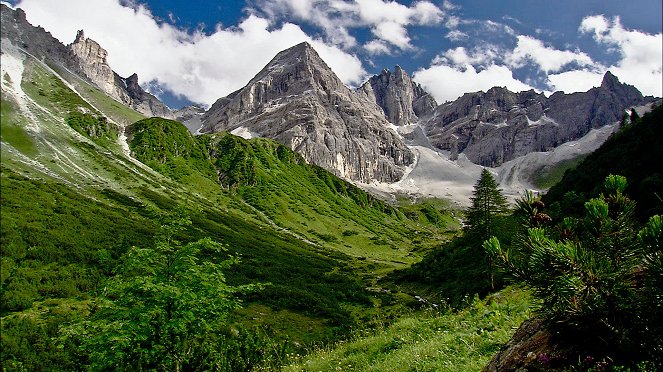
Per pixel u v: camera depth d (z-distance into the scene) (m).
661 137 49.25
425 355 10.45
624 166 51.62
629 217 4.32
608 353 4.39
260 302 62.75
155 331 13.06
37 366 30.47
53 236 68.31
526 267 4.52
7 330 35.91
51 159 127.12
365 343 14.75
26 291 47.72
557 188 66.19
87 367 13.73
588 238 4.44
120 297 13.41
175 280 14.26
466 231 85.75
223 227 136.62
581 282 3.89
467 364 8.67
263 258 106.69
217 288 14.52
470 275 60.59
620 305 3.82
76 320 13.59
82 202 101.31
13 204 79.50
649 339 3.70
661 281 3.42
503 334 10.05
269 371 15.97
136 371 12.73
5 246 59.03
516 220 5.13
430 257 91.69
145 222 104.50
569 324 4.51
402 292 78.56
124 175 149.38
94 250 67.50
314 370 13.66
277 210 198.75
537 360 5.29
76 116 186.12
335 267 122.12
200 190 188.00
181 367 13.66
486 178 72.31
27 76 196.12
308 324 54.66
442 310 17.73
